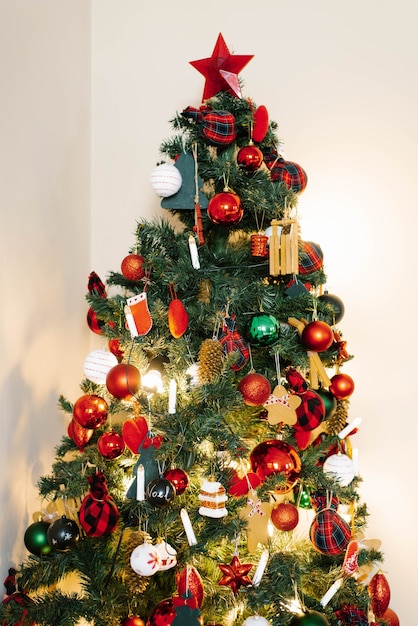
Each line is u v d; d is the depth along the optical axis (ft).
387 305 5.24
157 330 4.00
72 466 3.92
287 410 3.75
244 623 3.35
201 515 3.63
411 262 5.21
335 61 5.36
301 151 5.40
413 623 5.13
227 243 4.44
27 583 3.82
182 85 5.59
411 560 5.15
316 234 5.36
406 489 5.18
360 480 4.26
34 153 4.48
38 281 4.54
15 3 4.17
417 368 5.18
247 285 4.01
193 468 3.91
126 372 3.60
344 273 5.32
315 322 3.93
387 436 5.23
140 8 5.67
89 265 5.64
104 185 5.70
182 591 3.42
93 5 5.74
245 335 3.87
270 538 3.95
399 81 5.25
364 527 4.76
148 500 3.45
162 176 3.89
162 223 4.17
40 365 4.58
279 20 5.45
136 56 5.67
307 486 4.23
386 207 5.26
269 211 3.98
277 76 5.44
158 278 3.99
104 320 4.14
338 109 5.35
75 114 5.32
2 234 4.00
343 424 4.34
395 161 5.25
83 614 3.53
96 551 3.82
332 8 5.38
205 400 3.61
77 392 5.30
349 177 5.32
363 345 5.28
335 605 3.93
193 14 5.59
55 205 4.87
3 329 4.02
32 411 4.45
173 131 5.59
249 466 4.01
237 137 4.31
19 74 4.23
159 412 3.72
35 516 4.07
